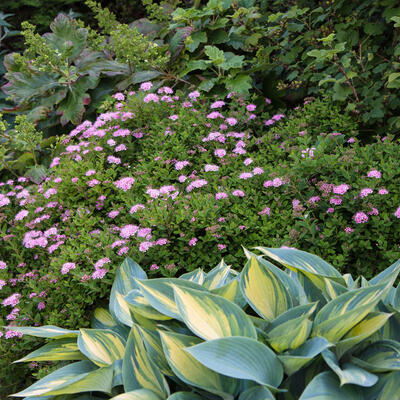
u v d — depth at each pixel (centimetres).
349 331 121
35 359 147
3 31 705
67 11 729
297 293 143
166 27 471
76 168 299
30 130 363
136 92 394
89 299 226
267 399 104
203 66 402
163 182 296
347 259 233
